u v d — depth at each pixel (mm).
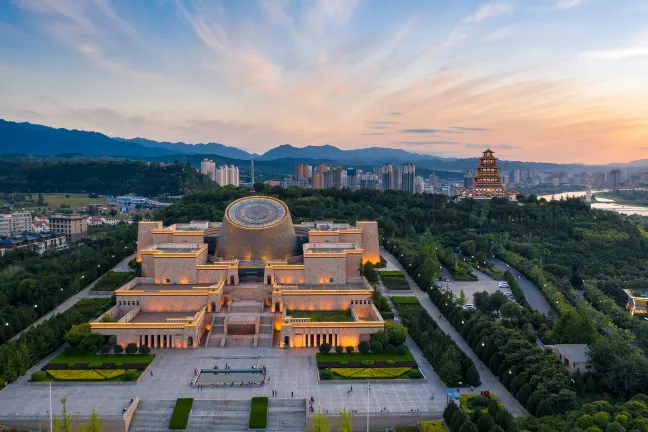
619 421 106812
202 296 183125
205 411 128375
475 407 125938
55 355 158250
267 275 199000
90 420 115312
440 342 158250
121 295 182625
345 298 184625
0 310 189625
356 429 124875
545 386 126438
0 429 118188
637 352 141000
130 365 148750
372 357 157625
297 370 150750
